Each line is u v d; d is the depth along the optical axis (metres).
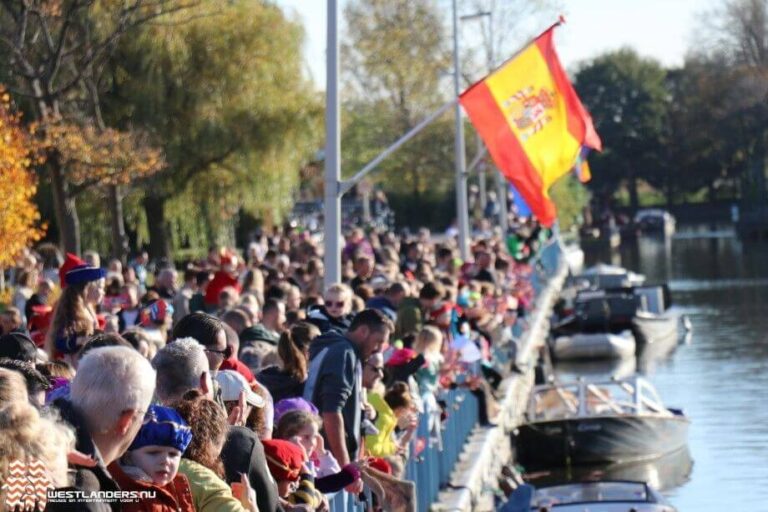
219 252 62.56
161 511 15.95
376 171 189.38
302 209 184.38
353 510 26.11
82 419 15.42
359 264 55.34
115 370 15.55
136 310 45.00
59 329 28.38
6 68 80.44
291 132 104.81
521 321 90.94
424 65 166.88
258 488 18.73
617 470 69.00
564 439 69.00
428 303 46.22
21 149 63.25
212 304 49.56
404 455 33.03
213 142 101.31
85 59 76.38
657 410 73.88
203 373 19.53
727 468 67.75
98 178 76.69
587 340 119.44
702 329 140.00
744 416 83.19
